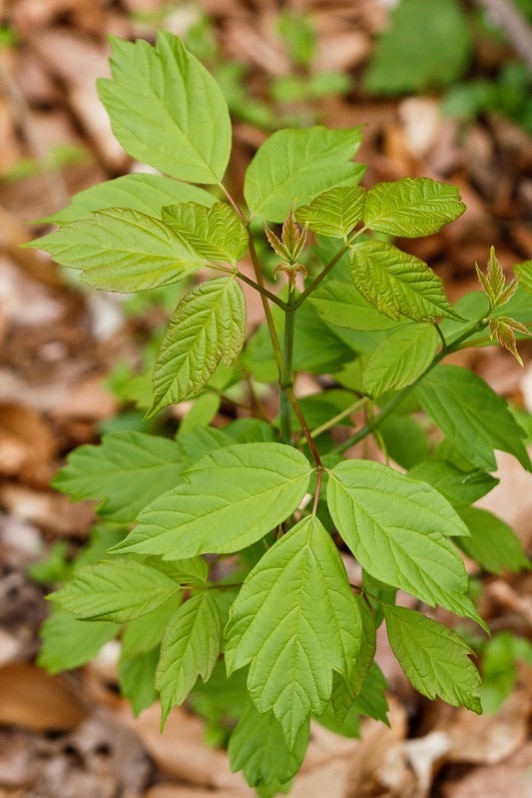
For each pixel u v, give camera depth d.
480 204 1.86
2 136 1.96
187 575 0.68
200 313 0.63
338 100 2.11
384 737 1.14
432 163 1.98
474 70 2.15
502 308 0.71
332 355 0.76
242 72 2.15
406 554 0.63
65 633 0.81
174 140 0.69
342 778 1.11
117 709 1.19
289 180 0.69
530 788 1.13
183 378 0.63
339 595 0.63
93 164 1.92
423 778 1.13
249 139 1.91
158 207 0.68
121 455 0.77
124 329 1.69
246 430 0.76
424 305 0.64
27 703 1.17
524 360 1.52
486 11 2.17
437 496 0.64
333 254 0.74
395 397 0.74
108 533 0.83
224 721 1.15
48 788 1.13
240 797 1.11
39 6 2.15
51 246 0.62
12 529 1.40
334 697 0.68
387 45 2.15
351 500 0.64
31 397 1.59
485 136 2.00
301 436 0.77
